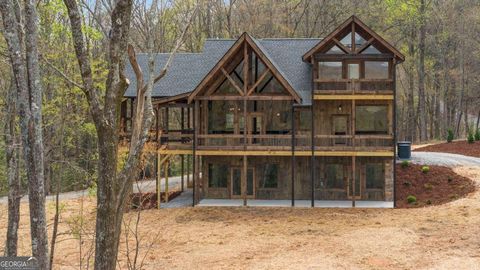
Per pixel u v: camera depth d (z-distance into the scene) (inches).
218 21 1825.8
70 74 623.2
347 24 968.9
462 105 2169.0
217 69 958.4
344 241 666.8
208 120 1066.7
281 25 1857.8
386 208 912.3
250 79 1037.2
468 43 1878.7
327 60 995.3
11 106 556.7
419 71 1888.5
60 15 697.6
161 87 1083.3
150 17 510.6
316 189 1037.8
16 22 369.4
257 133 1058.7
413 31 1851.6
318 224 790.5
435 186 986.1
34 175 326.6
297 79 1070.4
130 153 248.8
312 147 963.3
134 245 678.5
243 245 665.6
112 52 228.7
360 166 1017.5
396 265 553.0
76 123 745.0
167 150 994.1
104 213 225.0
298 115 1051.9
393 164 946.7
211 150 987.3
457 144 1401.3
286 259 590.6
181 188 1178.0
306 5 1823.3
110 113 226.8
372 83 971.9
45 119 684.1
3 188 985.5
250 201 1027.3
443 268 536.4
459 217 767.1
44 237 327.0
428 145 1519.4
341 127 1036.5
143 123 270.7
